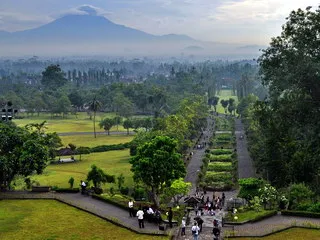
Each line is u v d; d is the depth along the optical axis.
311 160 74.00
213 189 95.12
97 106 176.00
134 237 44.69
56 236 44.50
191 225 52.84
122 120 198.75
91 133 184.50
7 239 43.28
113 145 146.25
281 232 47.44
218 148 145.38
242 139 165.62
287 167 75.62
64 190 64.94
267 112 89.19
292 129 87.19
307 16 84.06
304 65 80.44
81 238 44.03
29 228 46.97
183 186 68.06
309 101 84.56
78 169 111.12
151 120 176.25
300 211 55.34
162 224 48.06
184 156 124.88
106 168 112.00
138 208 54.50
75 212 53.69
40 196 60.25
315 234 46.59
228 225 51.38
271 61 88.62
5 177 65.25
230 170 113.00
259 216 53.19
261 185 71.81
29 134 69.56
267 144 81.88
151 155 63.16
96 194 62.34
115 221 49.28
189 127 152.12
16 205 56.44
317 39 82.62
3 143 64.81
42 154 66.44
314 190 70.12
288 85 86.31
